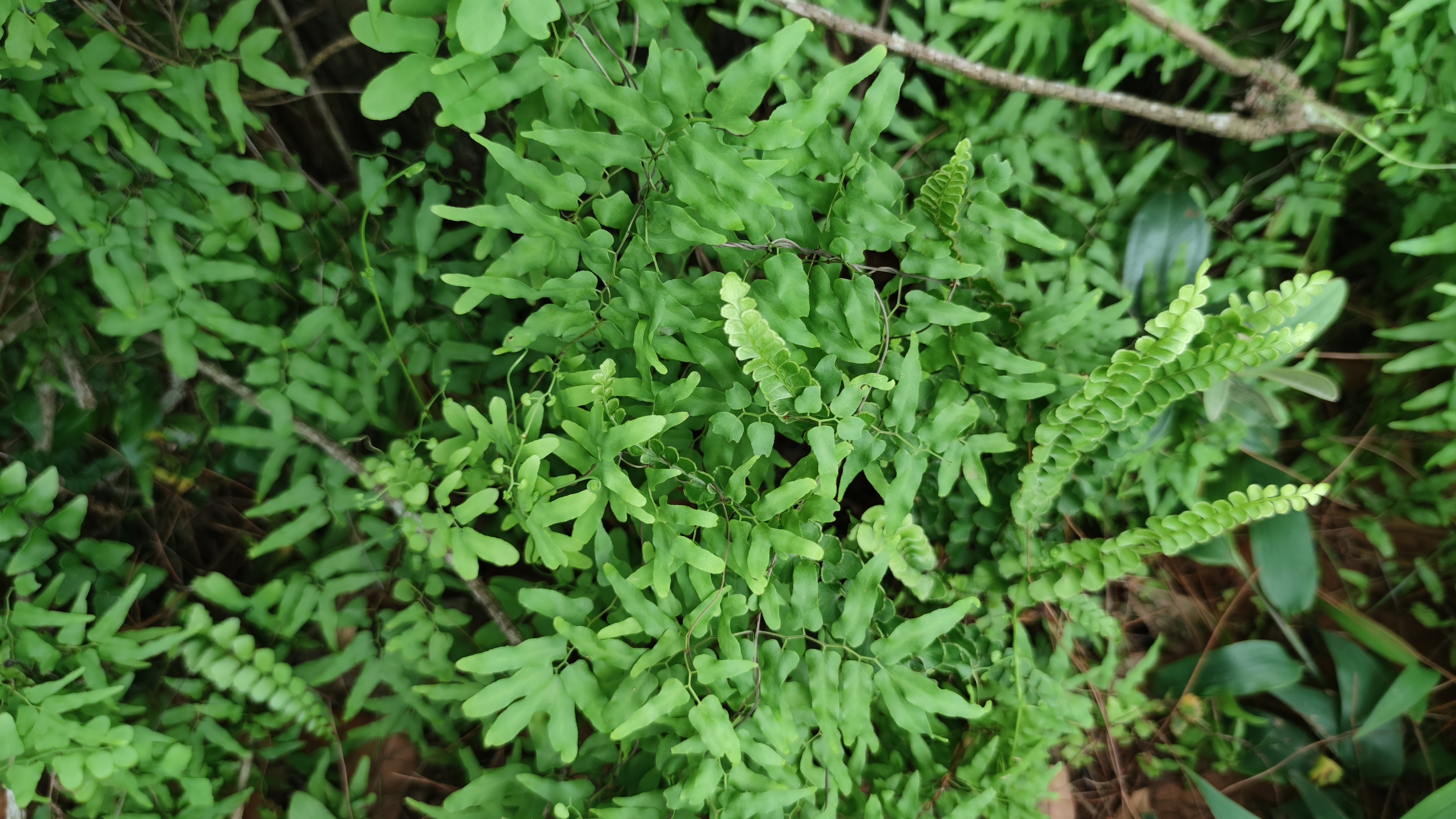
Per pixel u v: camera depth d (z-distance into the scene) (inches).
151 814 23.8
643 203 21.2
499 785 23.6
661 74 19.6
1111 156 27.0
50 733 21.9
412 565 25.6
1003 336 25.5
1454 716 27.6
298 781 27.1
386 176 25.6
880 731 26.6
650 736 23.7
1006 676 25.8
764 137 19.7
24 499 22.8
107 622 23.4
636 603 21.9
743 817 21.9
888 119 21.1
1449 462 26.2
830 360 21.8
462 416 23.9
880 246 21.8
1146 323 22.5
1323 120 25.5
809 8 23.2
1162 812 28.3
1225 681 27.7
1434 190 25.9
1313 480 28.8
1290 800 28.0
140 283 22.8
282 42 23.9
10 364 24.4
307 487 25.0
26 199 19.1
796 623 22.7
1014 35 24.8
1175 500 27.3
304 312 25.5
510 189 23.4
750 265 22.3
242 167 23.4
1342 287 25.4
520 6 18.1
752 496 22.5
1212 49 24.7
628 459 22.7
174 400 26.3
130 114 22.4
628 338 22.9
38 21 19.8
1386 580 28.5
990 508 25.9
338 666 25.4
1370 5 24.5
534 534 22.0
